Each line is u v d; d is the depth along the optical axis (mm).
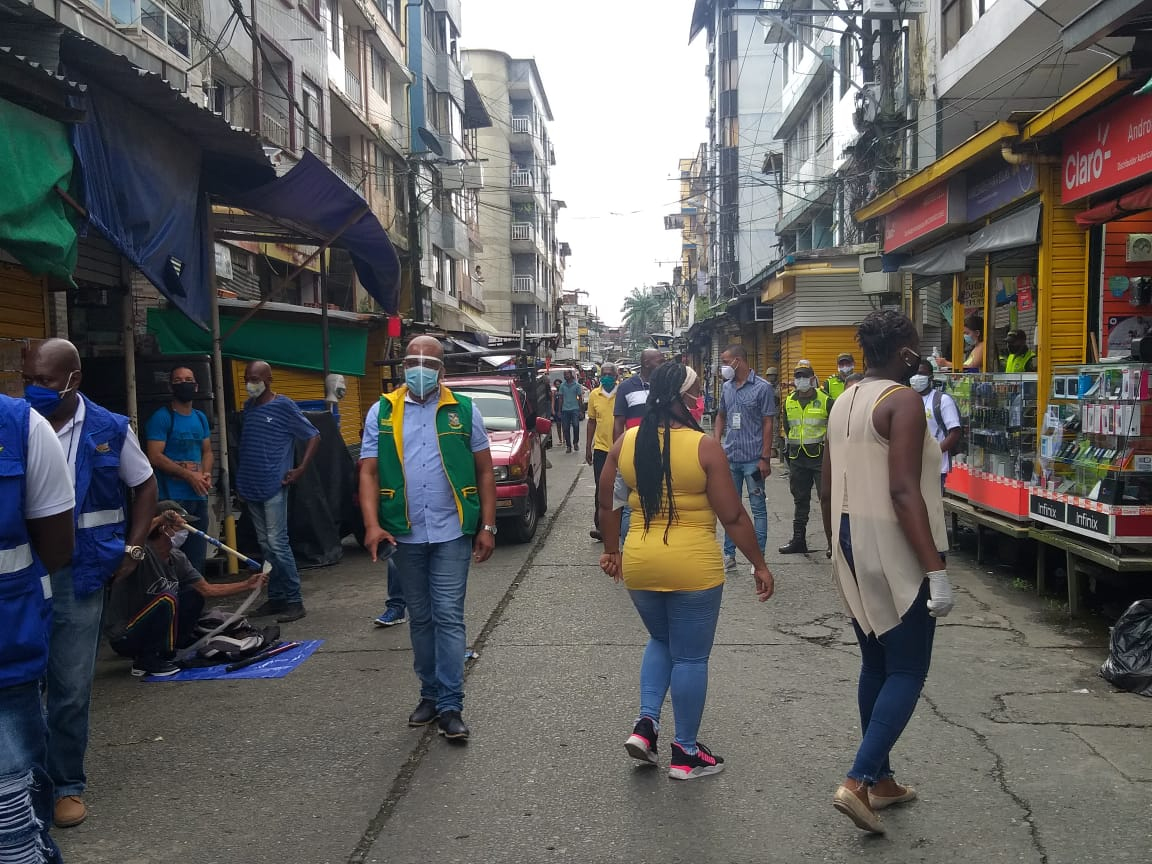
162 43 12195
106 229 6051
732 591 7836
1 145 4898
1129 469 6211
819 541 10156
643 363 8102
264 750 4598
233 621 6336
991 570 8539
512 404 11531
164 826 3801
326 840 3652
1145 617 5289
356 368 14906
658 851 3504
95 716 5148
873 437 3586
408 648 6406
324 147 20766
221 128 7152
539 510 12320
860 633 3799
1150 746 4406
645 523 4121
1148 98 6645
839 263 19500
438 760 4426
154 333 11141
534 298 57438
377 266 10961
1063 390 7199
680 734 4102
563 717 4953
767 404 8523
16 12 5176
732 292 35125
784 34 25625
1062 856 3395
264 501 7242
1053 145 8016
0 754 2691
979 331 10570
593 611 7305
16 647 2701
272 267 17438
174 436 7445
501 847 3562
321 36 20812
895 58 17578
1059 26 12656
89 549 3861
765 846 3523
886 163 16969
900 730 3531
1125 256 8016
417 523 4707
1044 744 4441
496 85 55875
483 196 55312
